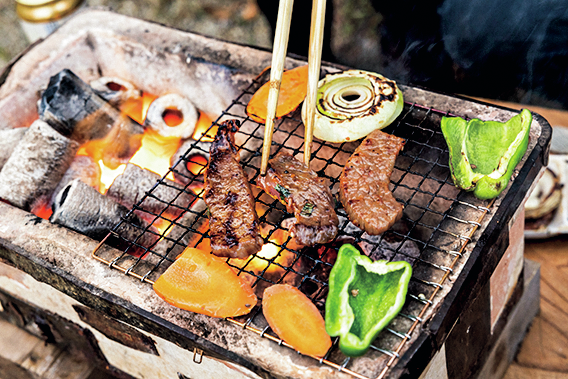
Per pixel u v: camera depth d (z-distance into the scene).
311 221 0.74
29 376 0.93
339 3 1.55
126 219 0.77
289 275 0.83
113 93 0.95
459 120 0.76
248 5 1.70
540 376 0.89
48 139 0.86
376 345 0.67
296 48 1.18
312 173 0.77
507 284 0.83
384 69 1.03
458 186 0.75
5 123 0.92
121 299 0.72
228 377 0.74
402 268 0.68
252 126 0.93
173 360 0.78
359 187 0.75
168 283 0.70
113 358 0.87
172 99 0.94
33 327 0.94
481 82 0.98
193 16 1.74
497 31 0.91
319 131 0.81
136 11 1.79
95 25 0.98
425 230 0.86
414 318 0.67
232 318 0.70
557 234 0.96
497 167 0.73
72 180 0.83
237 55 0.92
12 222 0.78
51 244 0.76
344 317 0.67
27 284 0.84
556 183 0.96
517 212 0.76
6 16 1.83
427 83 1.01
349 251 0.70
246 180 0.77
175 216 0.85
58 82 0.88
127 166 0.85
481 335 0.80
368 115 0.80
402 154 0.79
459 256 0.71
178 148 0.95
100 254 0.75
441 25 0.94
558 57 0.90
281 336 0.68
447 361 0.75
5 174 0.84
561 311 0.94
